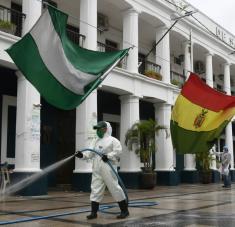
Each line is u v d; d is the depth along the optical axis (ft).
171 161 67.62
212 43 85.81
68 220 26.53
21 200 39.19
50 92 27.94
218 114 38.75
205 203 38.29
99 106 67.77
